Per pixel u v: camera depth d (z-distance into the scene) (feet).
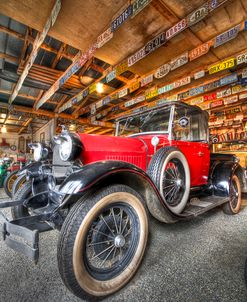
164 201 5.68
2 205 5.56
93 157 5.82
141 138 7.89
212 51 12.04
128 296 4.24
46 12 8.86
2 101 23.21
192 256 5.78
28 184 7.49
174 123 8.07
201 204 7.83
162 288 4.45
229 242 6.66
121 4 8.49
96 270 4.27
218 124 27.73
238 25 9.31
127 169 4.77
